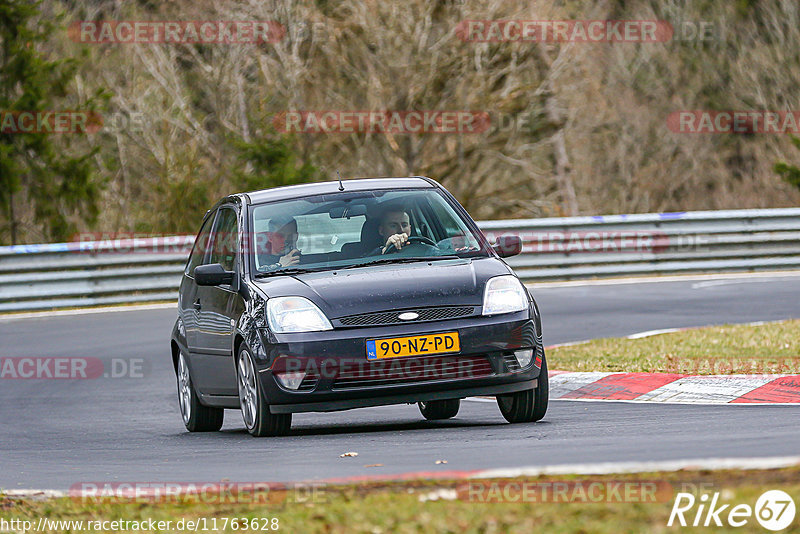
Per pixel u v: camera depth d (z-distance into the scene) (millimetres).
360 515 18562
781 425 26703
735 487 18266
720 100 161500
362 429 32688
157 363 51094
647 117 157375
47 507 21828
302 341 29016
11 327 63719
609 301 65438
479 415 35812
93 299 71625
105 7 134875
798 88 162625
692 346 44750
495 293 29922
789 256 81000
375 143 123375
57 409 41656
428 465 23328
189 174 112312
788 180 147125
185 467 25984
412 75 119938
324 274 31125
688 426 27719
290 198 33781
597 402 35781
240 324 30750
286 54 121375
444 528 17469
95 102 111500
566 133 133625
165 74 124375
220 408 35344
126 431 36156
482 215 131125
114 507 21234
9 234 110000
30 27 112438
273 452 27312
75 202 111750
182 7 129000
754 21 164625
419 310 29391
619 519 17109
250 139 121938
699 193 161000
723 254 79812
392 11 119938
